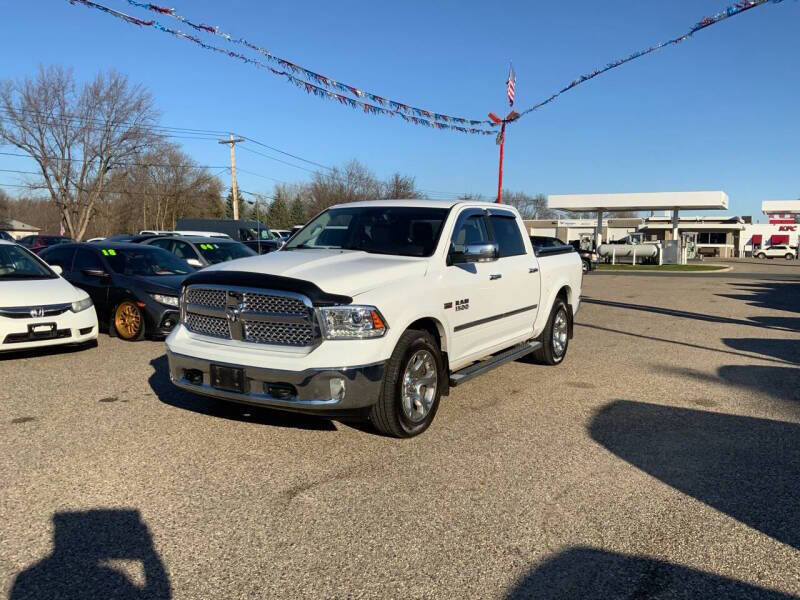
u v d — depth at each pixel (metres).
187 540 3.22
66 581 2.84
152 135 48.31
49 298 7.55
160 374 6.79
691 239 64.50
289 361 4.29
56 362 7.39
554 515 3.57
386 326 4.46
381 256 5.32
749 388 6.62
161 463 4.25
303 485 3.93
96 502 3.65
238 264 5.03
